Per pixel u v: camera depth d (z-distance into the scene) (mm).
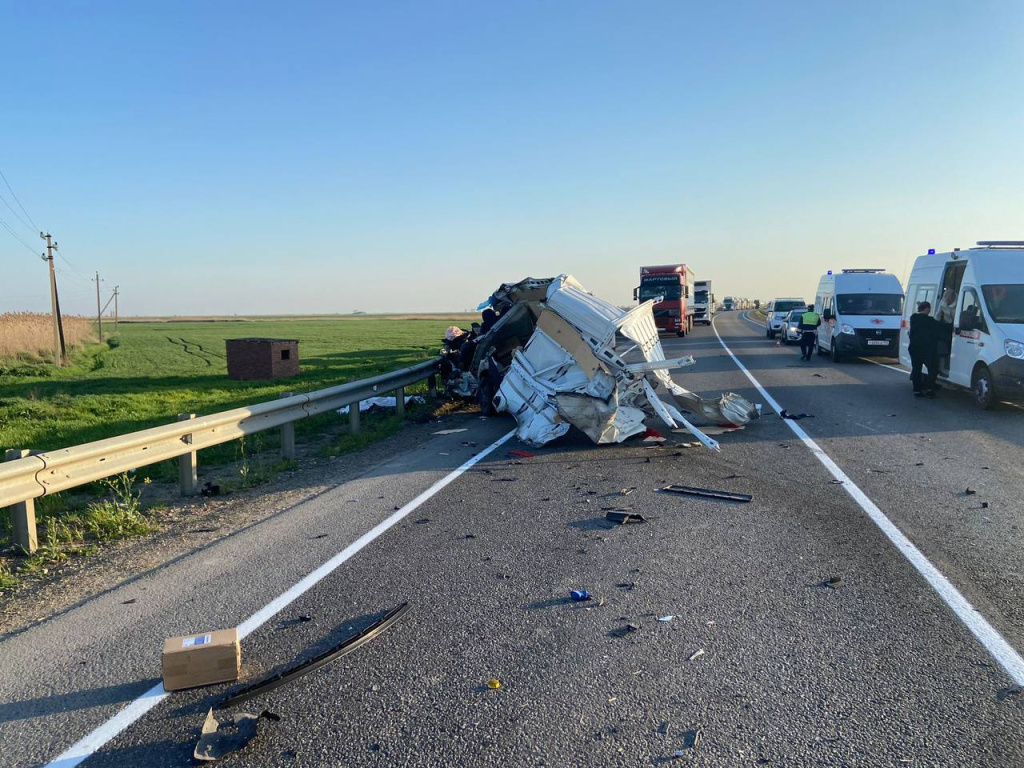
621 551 6000
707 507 7309
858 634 4383
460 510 7383
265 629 4664
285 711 3680
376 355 33719
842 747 3273
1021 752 3211
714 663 4062
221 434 8758
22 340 33094
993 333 13414
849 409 13977
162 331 70188
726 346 34719
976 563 5562
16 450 6180
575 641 4379
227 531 6961
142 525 7055
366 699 3773
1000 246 15148
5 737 3539
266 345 22750
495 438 11742
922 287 16922
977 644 4230
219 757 3299
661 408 10406
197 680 3975
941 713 3525
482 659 4172
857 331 23984
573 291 12078
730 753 3244
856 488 7965
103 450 6852
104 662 4297
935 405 14445
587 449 10469
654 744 3320
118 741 3486
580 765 3180
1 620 4969
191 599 5207
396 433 12766
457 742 3369
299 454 11008
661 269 42938
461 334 17938
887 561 5633
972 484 8094
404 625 4656
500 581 5383
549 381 11594
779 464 9250
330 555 6074
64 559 6246
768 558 5750
